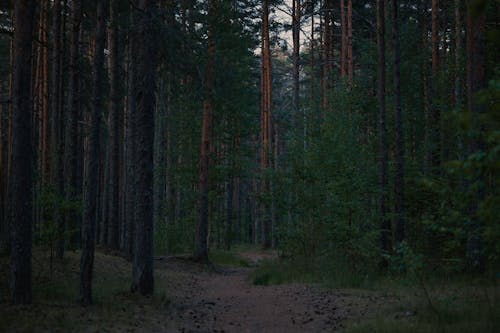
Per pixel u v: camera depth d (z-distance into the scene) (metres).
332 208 15.60
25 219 9.82
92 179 10.66
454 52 22.47
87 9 17.92
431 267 12.95
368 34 28.95
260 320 10.12
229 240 34.44
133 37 13.30
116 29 18.81
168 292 13.98
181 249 27.86
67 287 12.07
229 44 22.16
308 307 11.05
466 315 7.95
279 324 9.60
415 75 22.20
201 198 23.02
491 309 7.64
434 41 20.66
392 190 16.45
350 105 20.09
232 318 10.46
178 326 9.33
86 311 9.59
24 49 9.87
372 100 21.50
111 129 20.95
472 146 11.54
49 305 9.76
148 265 12.43
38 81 22.58
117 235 21.02
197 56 13.71
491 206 3.94
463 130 3.62
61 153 16.48
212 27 21.02
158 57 13.50
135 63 15.75
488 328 6.85
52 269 13.65
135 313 9.99
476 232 5.91
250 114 32.41
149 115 12.52
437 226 6.55
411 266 7.62
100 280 14.23
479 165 3.49
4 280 11.43
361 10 28.06
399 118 14.88
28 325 7.86
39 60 22.27
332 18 30.22
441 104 18.64
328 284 13.96
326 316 9.88
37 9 19.88
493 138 3.59
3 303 9.48
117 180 21.11
